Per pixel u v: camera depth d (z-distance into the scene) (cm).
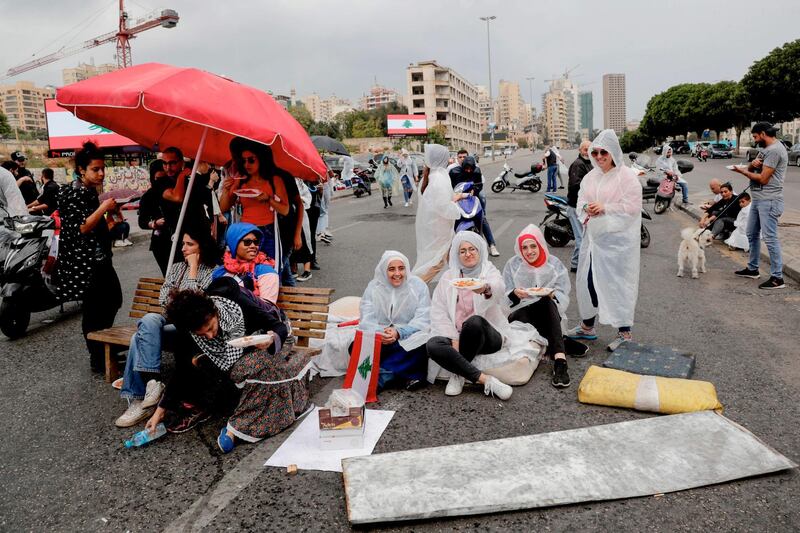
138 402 389
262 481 306
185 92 402
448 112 11625
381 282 436
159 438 359
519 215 1427
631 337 509
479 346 407
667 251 920
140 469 325
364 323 427
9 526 277
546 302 454
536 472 292
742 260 827
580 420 357
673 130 6931
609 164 466
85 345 550
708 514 261
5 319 562
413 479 290
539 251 461
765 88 4209
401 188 1880
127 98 390
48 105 3052
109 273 465
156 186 527
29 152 4662
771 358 447
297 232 567
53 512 287
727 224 962
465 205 760
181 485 307
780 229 1008
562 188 2122
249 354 346
